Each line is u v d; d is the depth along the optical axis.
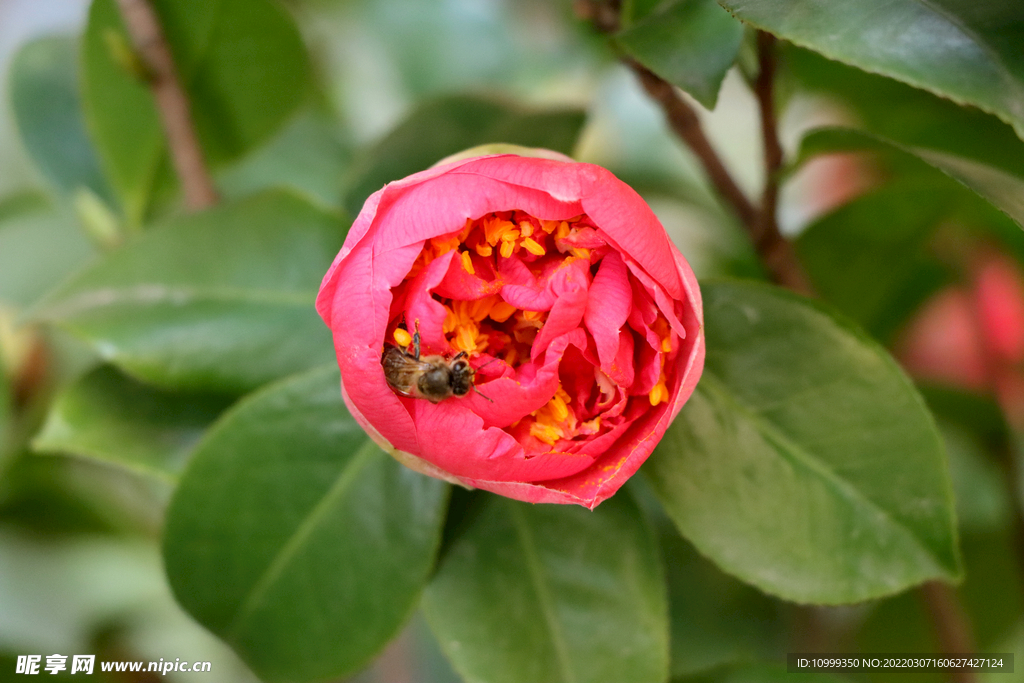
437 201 0.31
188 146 0.35
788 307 0.33
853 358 0.32
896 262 0.37
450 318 0.32
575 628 0.33
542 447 0.32
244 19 0.36
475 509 0.33
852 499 0.32
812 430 0.32
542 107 0.36
